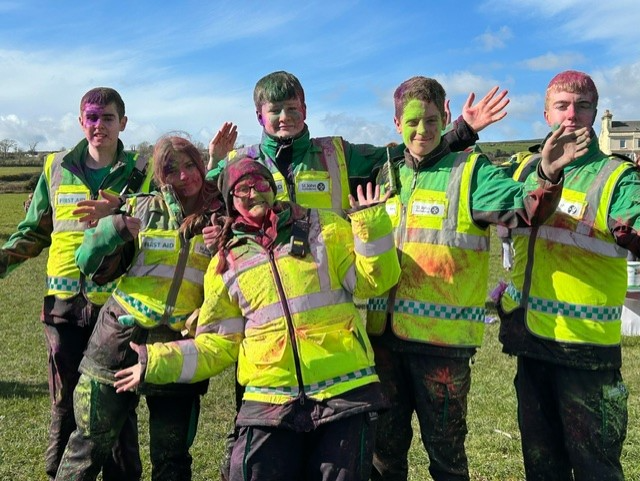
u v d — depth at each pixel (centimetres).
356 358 279
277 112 353
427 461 476
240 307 292
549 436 337
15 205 3897
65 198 416
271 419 273
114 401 328
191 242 334
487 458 477
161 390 326
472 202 319
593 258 318
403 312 325
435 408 321
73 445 328
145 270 332
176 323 331
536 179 289
